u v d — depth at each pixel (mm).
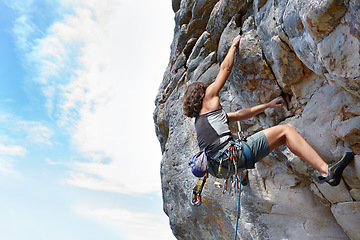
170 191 4965
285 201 3152
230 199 3535
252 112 3004
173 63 4980
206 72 3971
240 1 3348
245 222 3400
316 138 2662
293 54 2662
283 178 3164
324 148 2627
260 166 3328
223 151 2566
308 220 3031
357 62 1888
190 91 2936
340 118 2451
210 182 3719
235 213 3500
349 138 2410
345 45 1932
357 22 1779
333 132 2527
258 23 2918
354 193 2521
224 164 2572
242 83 3232
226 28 3510
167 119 4965
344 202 2623
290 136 2543
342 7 1851
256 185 3324
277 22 2623
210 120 2746
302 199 3062
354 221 2602
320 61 2203
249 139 2602
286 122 2941
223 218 3682
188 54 4621
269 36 2770
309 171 2770
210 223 4039
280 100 2941
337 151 2547
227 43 3453
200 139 2758
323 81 2586
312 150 2455
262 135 2592
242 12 3398
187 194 4184
